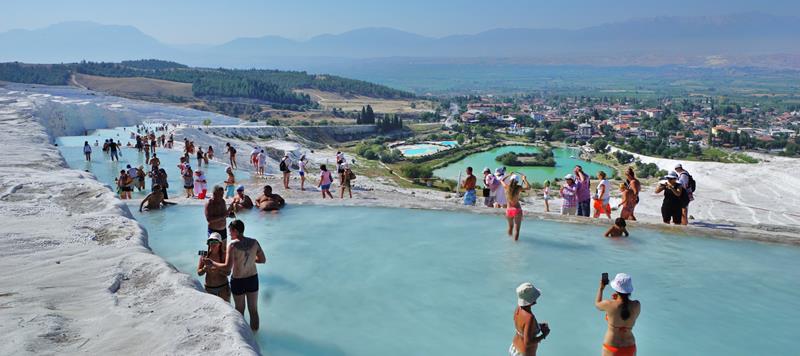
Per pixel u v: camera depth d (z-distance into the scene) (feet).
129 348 22.77
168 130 248.32
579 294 35.83
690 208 89.20
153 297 28.89
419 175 330.34
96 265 33.42
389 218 57.47
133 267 33.24
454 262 42.55
